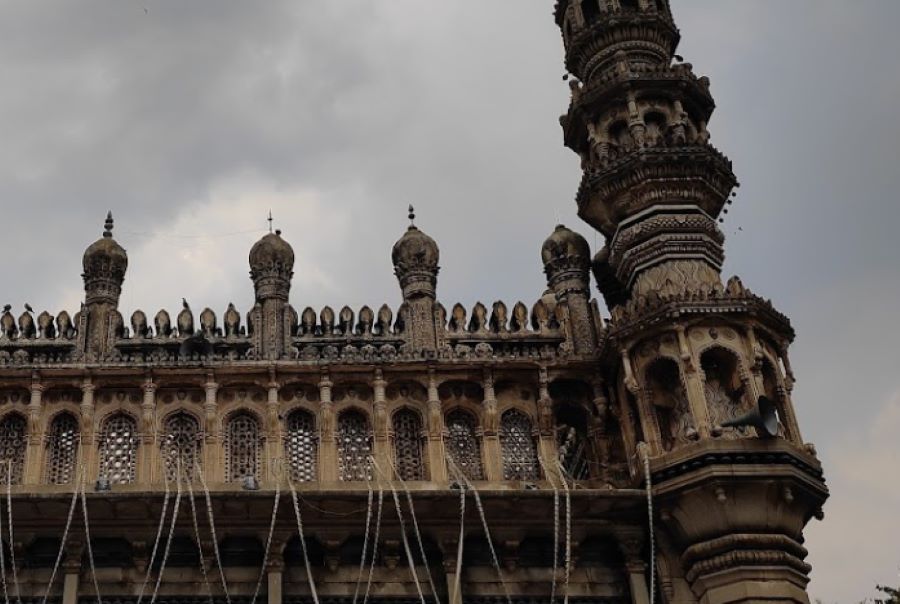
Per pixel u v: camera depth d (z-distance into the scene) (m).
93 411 22.55
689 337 22.48
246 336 24.08
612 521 21.97
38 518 20.61
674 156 24.97
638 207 25.05
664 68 26.50
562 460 25.23
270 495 20.56
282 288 24.62
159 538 21.02
